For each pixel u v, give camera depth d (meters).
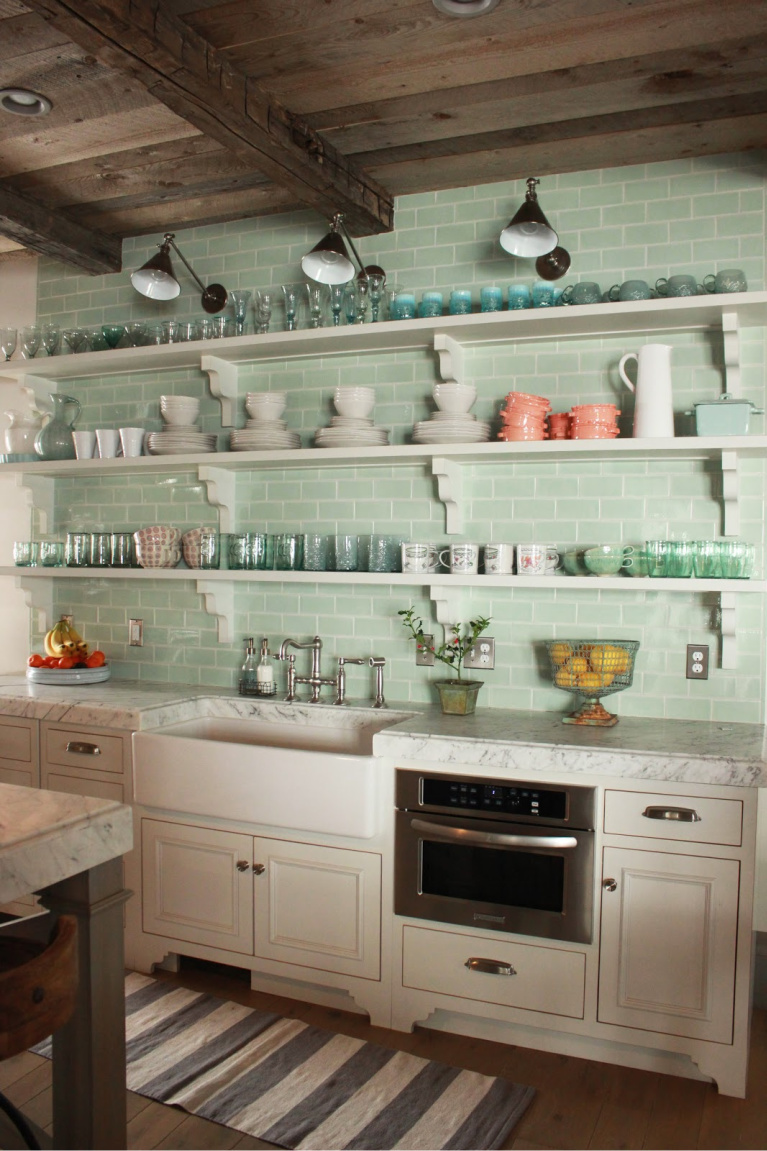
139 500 4.06
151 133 3.06
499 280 3.33
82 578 4.18
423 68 2.58
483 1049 2.70
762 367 3.01
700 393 3.08
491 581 3.07
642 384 2.96
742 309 2.81
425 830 2.72
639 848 2.53
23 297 4.36
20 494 4.38
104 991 1.76
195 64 2.35
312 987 2.98
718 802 2.45
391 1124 2.31
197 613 3.90
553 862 2.62
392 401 3.52
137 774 3.17
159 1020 2.84
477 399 3.37
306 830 2.88
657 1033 2.52
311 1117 2.34
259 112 2.64
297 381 3.69
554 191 3.25
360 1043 2.71
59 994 1.42
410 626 3.38
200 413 3.90
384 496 3.52
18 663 4.38
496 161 3.14
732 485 2.91
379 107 2.79
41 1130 1.98
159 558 3.75
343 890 2.86
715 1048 2.46
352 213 3.27
